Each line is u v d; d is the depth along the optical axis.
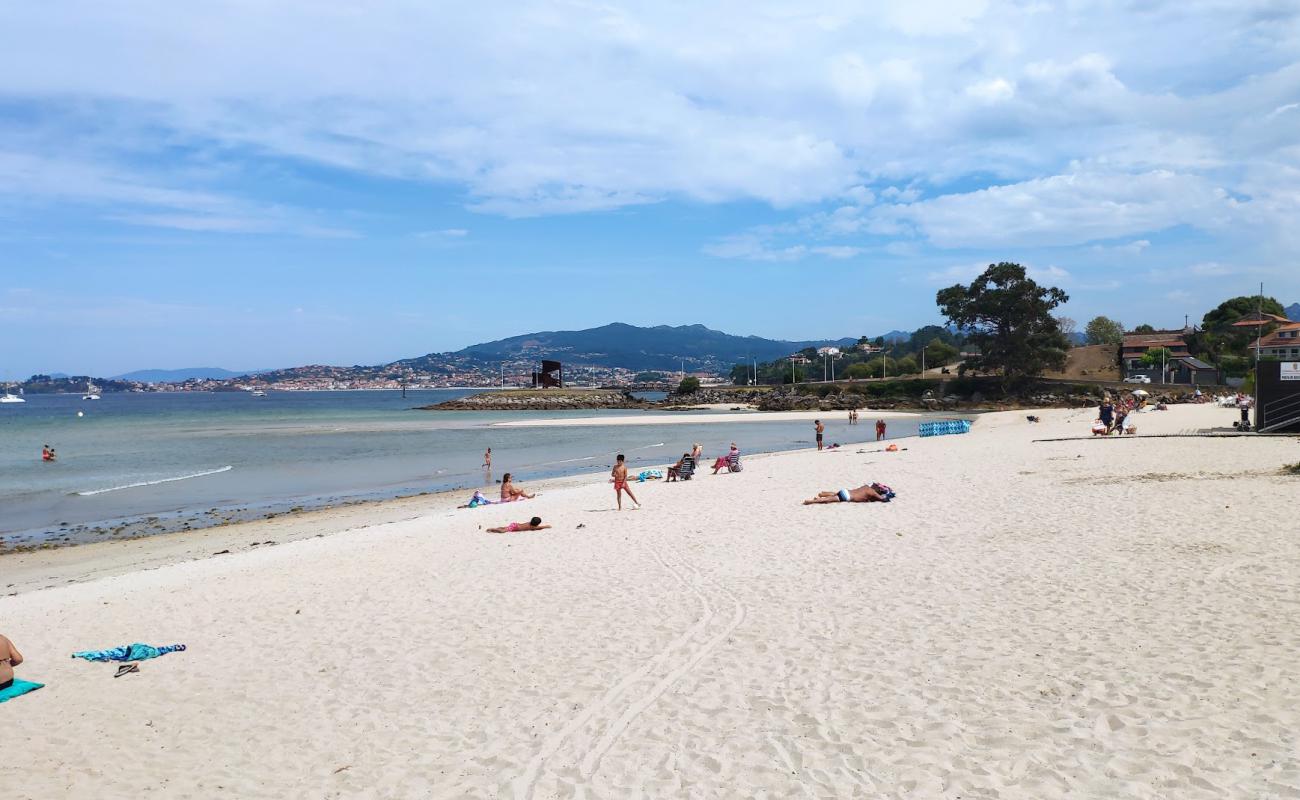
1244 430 34.53
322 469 39.16
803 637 8.91
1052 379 119.00
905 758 5.98
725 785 5.80
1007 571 11.16
